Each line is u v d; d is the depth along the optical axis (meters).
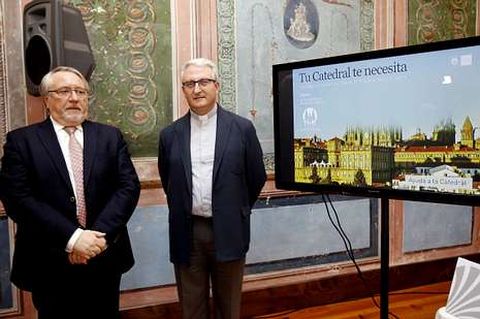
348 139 2.04
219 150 2.08
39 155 1.90
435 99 1.79
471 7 3.53
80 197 1.93
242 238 2.12
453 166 1.76
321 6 3.12
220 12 2.86
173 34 2.76
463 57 1.71
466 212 3.64
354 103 2.00
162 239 2.79
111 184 2.02
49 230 1.84
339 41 3.19
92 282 1.97
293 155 2.22
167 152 2.17
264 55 2.99
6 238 2.50
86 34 2.38
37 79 2.29
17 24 2.47
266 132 3.03
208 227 2.12
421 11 3.38
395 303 3.16
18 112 2.49
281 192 3.06
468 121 1.72
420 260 3.50
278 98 2.24
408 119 1.86
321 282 3.18
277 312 3.06
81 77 2.02
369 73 1.95
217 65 2.87
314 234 3.18
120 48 2.66
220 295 2.20
